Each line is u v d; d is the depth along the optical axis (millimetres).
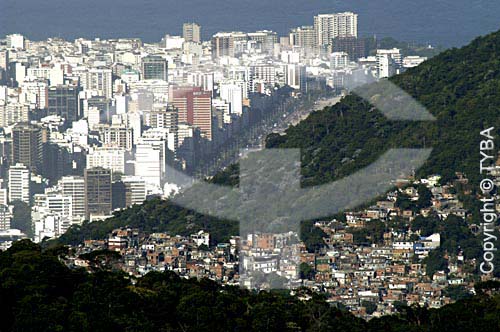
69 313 162375
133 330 162125
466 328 172875
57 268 170875
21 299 164375
